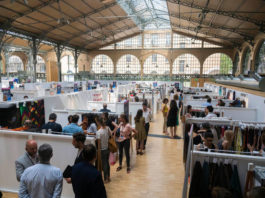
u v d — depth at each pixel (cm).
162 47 2817
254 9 1193
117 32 2488
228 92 1015
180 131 818
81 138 264
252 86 796
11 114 449
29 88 1558
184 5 1435
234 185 231
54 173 204
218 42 2591
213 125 409
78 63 3056
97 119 427
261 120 575
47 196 200
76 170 203
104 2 1557
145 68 3027
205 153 236
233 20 1485
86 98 866
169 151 588
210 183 236
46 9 1438
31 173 202
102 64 2970
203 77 2689
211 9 1379
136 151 573
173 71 2994
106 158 390
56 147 330
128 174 440
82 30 2080
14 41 2102
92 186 196
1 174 360
